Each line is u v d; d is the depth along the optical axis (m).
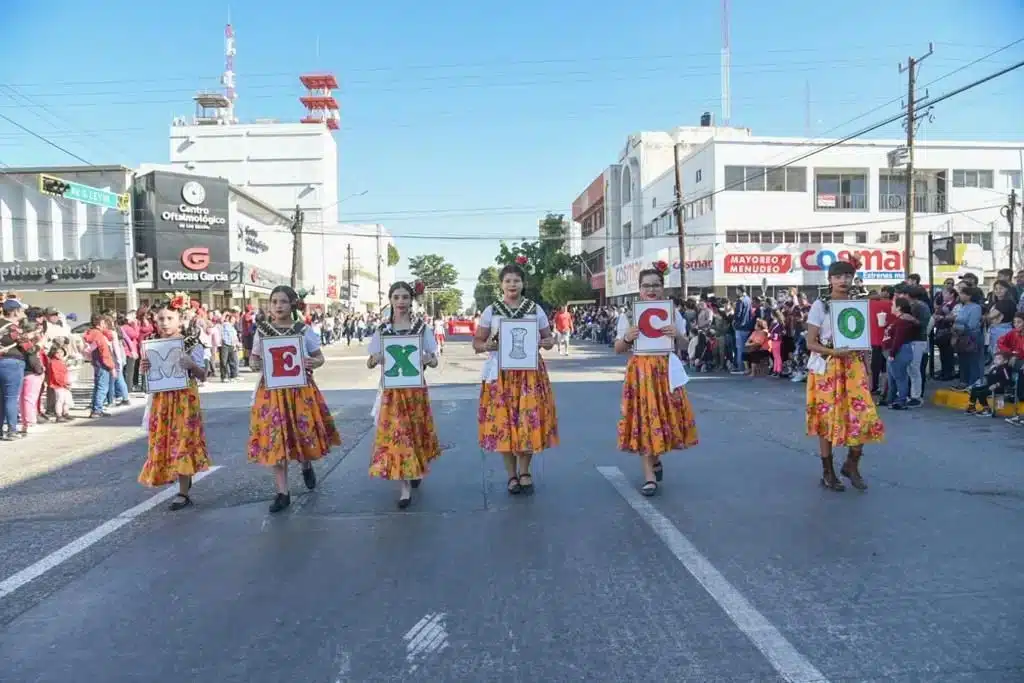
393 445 6.16
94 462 8.90
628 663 3.55
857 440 6.25
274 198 67.69
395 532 5.64
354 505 6.44
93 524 6.09
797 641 3.74
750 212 39.09
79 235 33.25
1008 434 9.18
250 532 5.75
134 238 33.69
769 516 5.86
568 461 8.06
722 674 3.43
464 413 12.01
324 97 76.69
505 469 7.71
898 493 6.47
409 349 6.22
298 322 6.43
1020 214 40.44
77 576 4.87
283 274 46.69
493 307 6.54
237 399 15.21
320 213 66.94
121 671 3.58
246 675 3.52
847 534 5.37
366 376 20.62
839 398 6.35
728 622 3.97
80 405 15.16
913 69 24.03
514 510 6.16
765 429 9.92
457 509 6.23
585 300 60.53
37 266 32.72
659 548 5.15
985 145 40.31
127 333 16.73
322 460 8.39
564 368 21.31
